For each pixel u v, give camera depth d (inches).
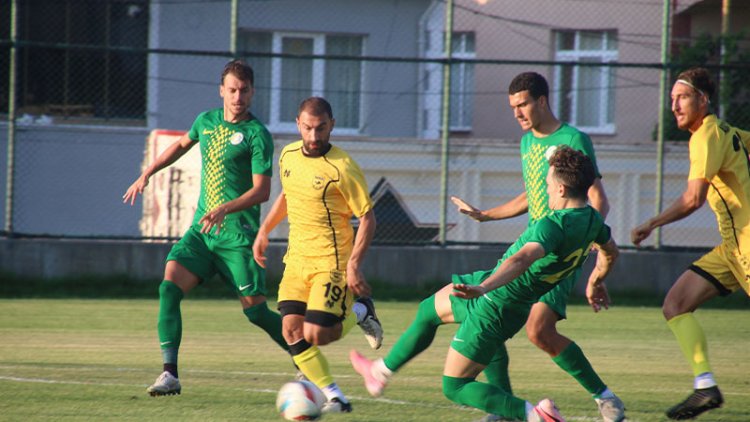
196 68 2041.1
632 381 838.5
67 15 1984.5
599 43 2305.6
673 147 1636.3
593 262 1533.0
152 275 1477.6
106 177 1973.4
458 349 550.3
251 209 725.9
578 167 543.5
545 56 2337.6
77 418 623.2
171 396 706.2
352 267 597.3
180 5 2036.2
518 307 543.5
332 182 607.5
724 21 1736.0
